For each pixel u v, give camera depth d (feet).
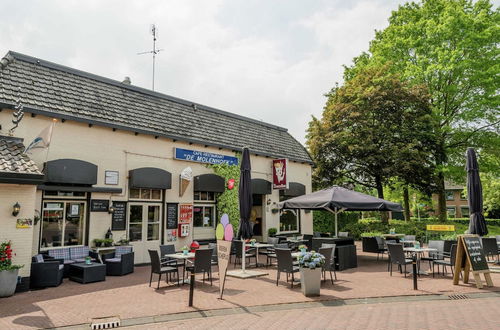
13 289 27.04
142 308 23.38
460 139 74.69
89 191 37.68
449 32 68.03
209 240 50.47
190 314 22.26
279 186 60.59
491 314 22.07
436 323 20.36
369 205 39.27
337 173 78.28
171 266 32.12
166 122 48.01
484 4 71.67
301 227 67.62
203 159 50.31
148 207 44.06
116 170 41.04
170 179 45.27
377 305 24.56
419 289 29.04
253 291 28.37
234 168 54.19
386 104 71.05
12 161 29.48
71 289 29.27
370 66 80.79
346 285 30.63
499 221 103.91
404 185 80.43
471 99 72.64
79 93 40.93
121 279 33.65
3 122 33.32
